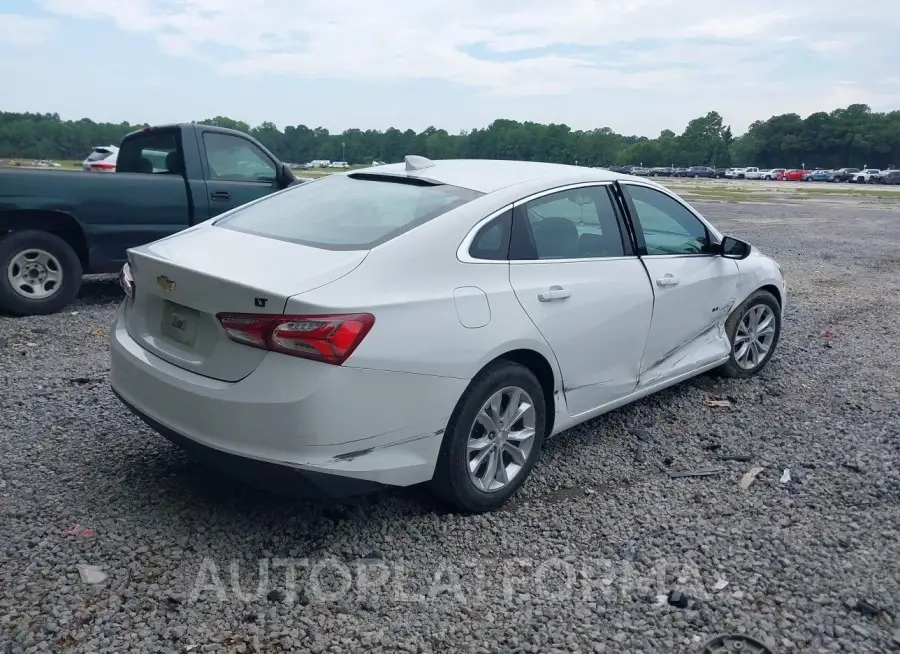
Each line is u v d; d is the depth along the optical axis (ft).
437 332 11.48
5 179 23.85
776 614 10.32
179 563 11.16
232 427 10.76
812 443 16.24
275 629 9.80
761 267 20.01
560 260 13.89
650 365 16.19
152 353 12.25
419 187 13.85
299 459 10.59
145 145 28.99
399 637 9.73
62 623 9.72
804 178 308.60
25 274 24.99
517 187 13.78
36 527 11.86
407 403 11.25
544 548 11.94
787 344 24.32
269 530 12.14
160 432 12.01
